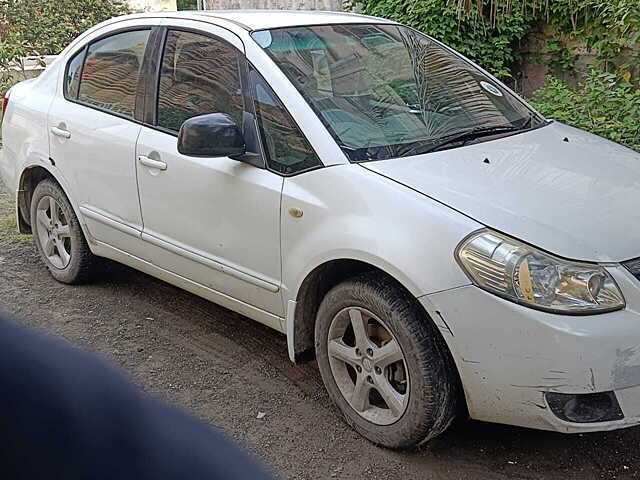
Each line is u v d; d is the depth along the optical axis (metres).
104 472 0.88
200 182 3.70
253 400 3.59
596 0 7.11
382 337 3.13
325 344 3.33
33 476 0.86
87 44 4.64
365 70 3.80
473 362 2.78
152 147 3.96
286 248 3.34
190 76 3.93
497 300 2.69
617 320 2.65
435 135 3.54
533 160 3.38
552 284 2.67
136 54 4.25
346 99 3.55
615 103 6.19
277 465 3.09
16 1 11.94
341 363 3.33
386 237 2.93
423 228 2.87
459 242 2.79
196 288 3.97
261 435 3.30
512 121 3.93
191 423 0.98
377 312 3.03
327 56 3.78
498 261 2.71
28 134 4.88
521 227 2.79
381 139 3.38
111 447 0.90
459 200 2.92
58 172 4.63
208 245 3.75
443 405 2.94
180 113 3.93
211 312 4.56
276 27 3.85
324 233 3.14
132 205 4.16
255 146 3.50
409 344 2.93
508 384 2.74
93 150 4.35
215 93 3.78
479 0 7.62
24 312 4.55
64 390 0.92
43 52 11.75
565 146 3.65
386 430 3.12
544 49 7.95
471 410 2.90
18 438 0.87
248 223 3.49
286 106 3.44
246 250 3.54
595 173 3.31
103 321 4.45
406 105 3.69
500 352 2.72
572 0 7.38
